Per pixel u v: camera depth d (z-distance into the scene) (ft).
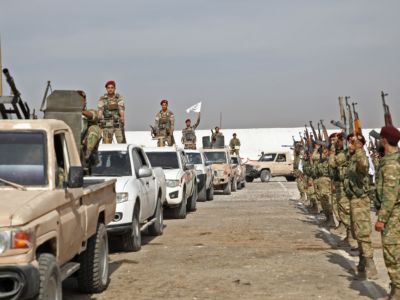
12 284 17.46
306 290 27.89
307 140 63.82
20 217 17.48
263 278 30.60
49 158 21.09
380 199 23.82
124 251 38.68
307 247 40.50
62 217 20.71
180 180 57.47
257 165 141.08
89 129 33.55
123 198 36.96
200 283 29.53
